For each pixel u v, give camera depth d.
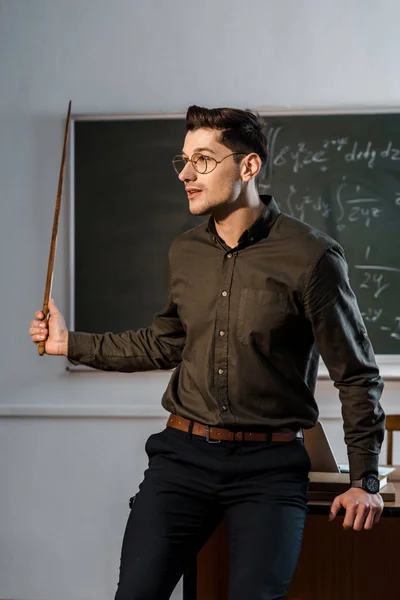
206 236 1.77
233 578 1.53
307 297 1.63
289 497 1.61
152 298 3.21
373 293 3.15
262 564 1.52
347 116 3.13
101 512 3.23
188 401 1.71
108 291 3.22
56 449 3.24
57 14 3.24
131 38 3.22
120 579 1.57
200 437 1.68
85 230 3.22
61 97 3.24
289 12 3.17
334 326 1.64
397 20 3.15
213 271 1.72
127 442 3.22
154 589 1.54
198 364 1.71
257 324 1.64
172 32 3.21
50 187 3.24
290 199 3.15
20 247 3.24
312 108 3.13
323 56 3.17
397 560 1.88
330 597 1.90
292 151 3.15
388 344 3.14
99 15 3.23
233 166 1.66
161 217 3.21
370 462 1.62
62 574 3.24
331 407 3.15
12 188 3.25
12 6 3.25
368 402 1.64
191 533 1.65
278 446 1.65
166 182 3.20
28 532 3.25
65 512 3.24
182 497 1.65
